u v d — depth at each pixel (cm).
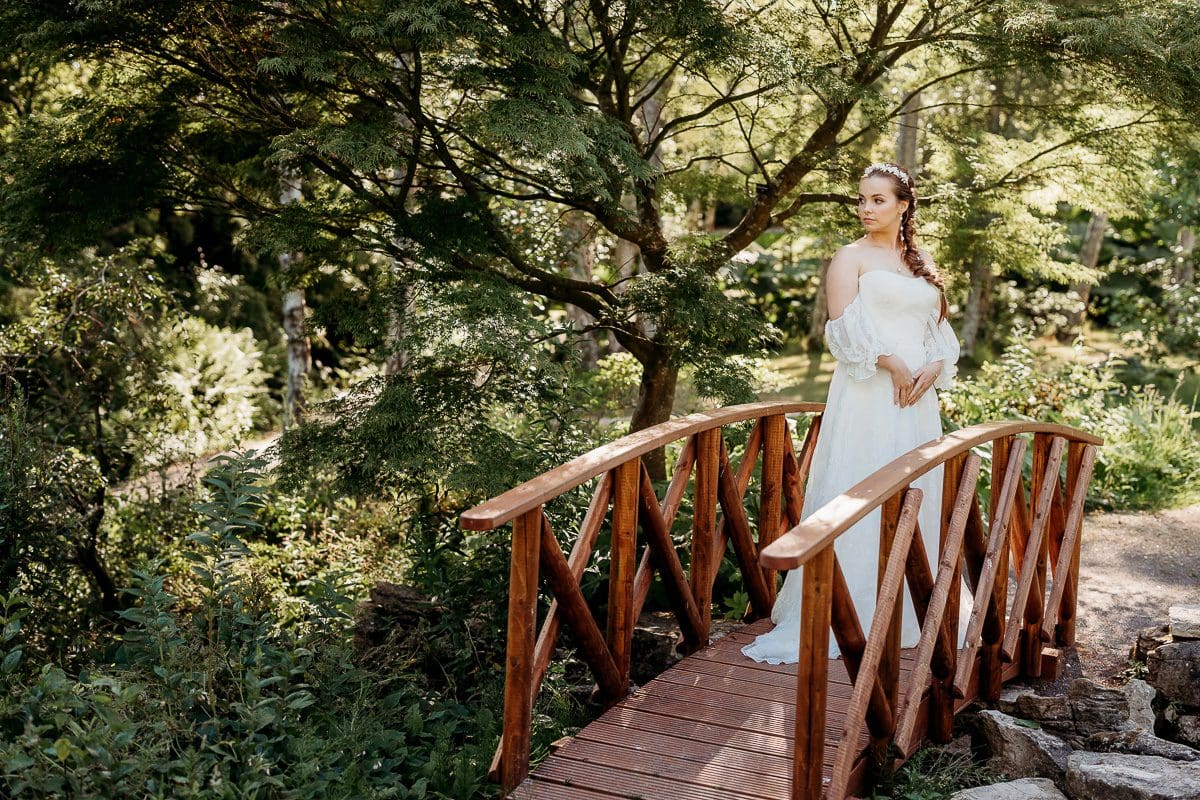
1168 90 535
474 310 491
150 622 373
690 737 345
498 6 508
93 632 546
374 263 714
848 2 600
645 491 390
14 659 356
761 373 1056
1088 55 550
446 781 348
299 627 557
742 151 679
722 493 442
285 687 359
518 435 766
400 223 552
